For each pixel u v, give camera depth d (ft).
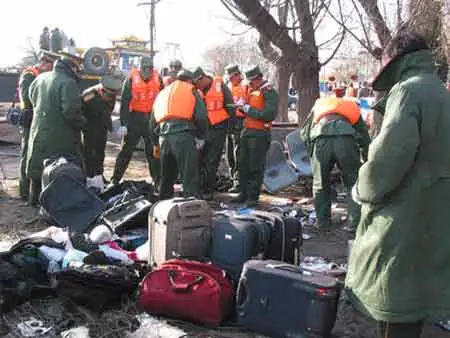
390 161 9.84
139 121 28.78
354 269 10.94
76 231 19.95
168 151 23.18
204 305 13.78
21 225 22.17
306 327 12.67
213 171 28.78
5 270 14.74
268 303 13.20
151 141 27.22
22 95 26.23
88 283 14.24
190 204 16.03
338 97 23.08
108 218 20.58
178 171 24.16
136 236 19.52
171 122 22.97
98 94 27.58
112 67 49.57
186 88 23.27
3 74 52.37
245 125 26.73
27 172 24.14
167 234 15.80
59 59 23.85
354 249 11.04
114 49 74.69
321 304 12.50
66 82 23.26
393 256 10.16
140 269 15.76
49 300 14.92
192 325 14.02
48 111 23.40
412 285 10.17
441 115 10.11
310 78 32.12
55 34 43.39
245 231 14.85
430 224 10.19
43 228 21.84
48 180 21.45
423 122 9.99
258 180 26.91
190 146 22.98
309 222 24.38
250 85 26.63
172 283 14.07
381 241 10.28
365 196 10.31
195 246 16.12
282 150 30.86
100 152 28.53
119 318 14.05
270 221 15.60
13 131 52.54
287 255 15.67
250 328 13.58
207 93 28.02
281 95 56.85
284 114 57.16
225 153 33.19
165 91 23.68
